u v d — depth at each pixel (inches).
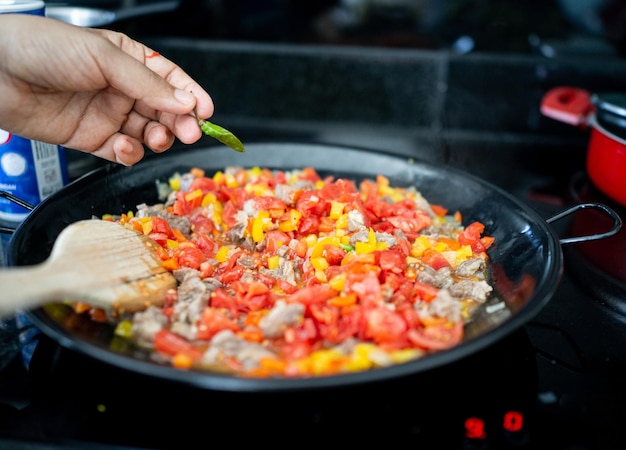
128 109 50.1
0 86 44.0
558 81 80.9
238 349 36.8
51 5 73.5
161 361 36.9
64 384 38.9
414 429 36.4
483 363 41.6
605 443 36.0
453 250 51.1
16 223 54.7
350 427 36.4
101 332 39.3
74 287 36.3
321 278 45.1
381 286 42.7
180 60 82.2
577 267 53.4
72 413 36.7
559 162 76.3
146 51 50.9
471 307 44.1
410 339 38.1
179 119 49.6
